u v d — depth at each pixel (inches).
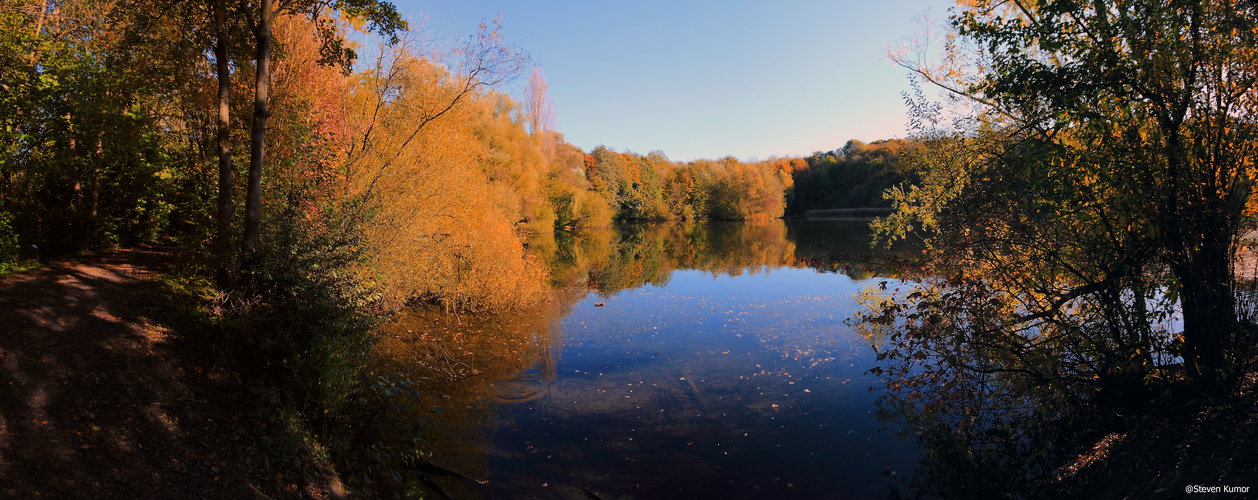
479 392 294.8
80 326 235.0
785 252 1057.5
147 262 412.2
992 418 254.7
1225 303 200.1
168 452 160.4
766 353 376.2
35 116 343.0
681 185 2755.9
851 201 2527.1
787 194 2783.0
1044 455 220.8
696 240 1450.5
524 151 1161.4
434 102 487.2
